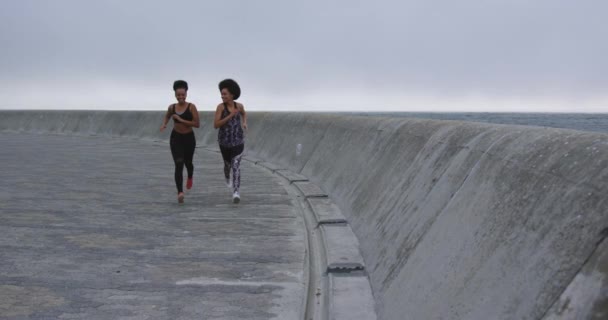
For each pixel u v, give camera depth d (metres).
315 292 4.62
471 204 3.42
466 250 3.10
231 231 6.68
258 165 13.91
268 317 4.06
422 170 5.00
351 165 8.30
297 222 7.20
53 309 4.16
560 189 2.56
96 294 4.50
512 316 2.33
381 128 7.71
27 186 10.01
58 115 29.34
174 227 6.88
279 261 5.45
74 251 5.73
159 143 21.33
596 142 2.62
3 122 31.44
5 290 4.55
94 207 8.12
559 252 2.28
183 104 8.62
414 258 3.83
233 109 8.55
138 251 5.77
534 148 3.11
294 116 14.30
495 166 3.43
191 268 5.21
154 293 4.54
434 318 2.96
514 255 2.59
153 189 9.88
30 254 5.59
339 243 5.70
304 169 11.38
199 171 12.57
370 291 4.37
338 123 10.57
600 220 2.15
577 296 2.03
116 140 23.12
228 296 4.49
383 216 5.35
